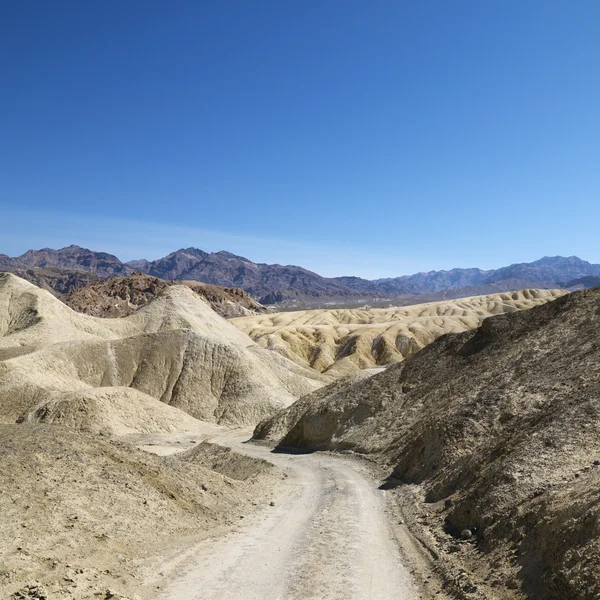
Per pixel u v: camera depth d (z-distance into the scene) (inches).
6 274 5098.4
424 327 6796.3
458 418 1108.5
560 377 1057.5
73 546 525.3
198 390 3624.5
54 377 3250.5
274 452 1958.7
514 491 652.1
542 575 462.9
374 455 1492.4
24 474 634.8
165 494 756.0
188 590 497.0
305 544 674.8
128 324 5182.1
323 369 6053.2
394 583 548.4
